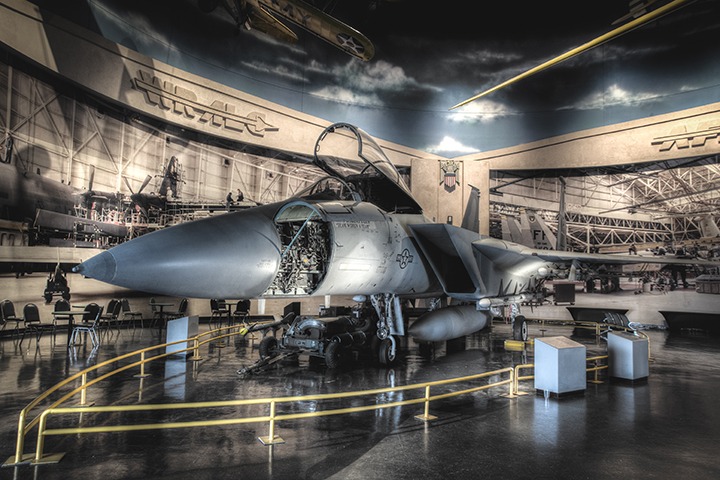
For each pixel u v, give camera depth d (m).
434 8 17.16
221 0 11.70
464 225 12.05
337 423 4.25
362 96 16.59
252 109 14.41
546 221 16.61
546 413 4.66
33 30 9.42
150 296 12.77
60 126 10.34
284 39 13.03
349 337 7.27
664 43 14.91
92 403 4.82
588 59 16.11
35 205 9.73
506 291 9.77
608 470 3.21
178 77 12.81
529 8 16.72
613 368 6.40
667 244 14.69
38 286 9.88
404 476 3.05
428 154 17.09
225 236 4.60
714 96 14.03
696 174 14.23
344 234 5.73
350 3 16.48
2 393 5.16
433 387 5.84
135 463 3.24
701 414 4.68
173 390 5.41
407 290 7.61
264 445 3.64
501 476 3.08
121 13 11.48
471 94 17.19
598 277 11.23
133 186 12.12
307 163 16.03
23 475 3.02
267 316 15.02
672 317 13.73
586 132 15.89
